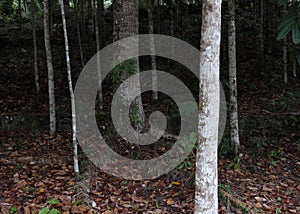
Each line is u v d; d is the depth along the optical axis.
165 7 13.11
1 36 10.13
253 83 8.43
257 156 5.20
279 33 3.85
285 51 8.27
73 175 4.24
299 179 4.62
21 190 3.82
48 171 4.37
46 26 5.27
